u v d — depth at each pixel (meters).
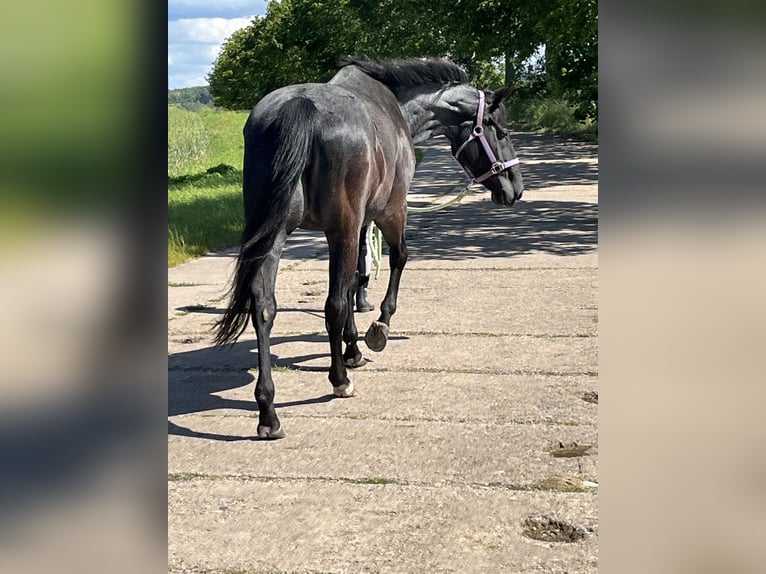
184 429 4.93
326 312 5.08
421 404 5.27
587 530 3.55
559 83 29.73
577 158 26.52
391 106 5.84
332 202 4.74
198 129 35.16
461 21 27.59
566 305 7.89
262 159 4.53
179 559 3.35
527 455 4.41
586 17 22.09
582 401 5.28
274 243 4.61
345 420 5.02
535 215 14.27
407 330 7.11
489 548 3.41
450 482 4.09
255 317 4.62
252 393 5.61
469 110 6.27
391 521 3.68
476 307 7.89
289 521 3.71
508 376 5.82
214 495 4.00
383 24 34.66
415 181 20.28
